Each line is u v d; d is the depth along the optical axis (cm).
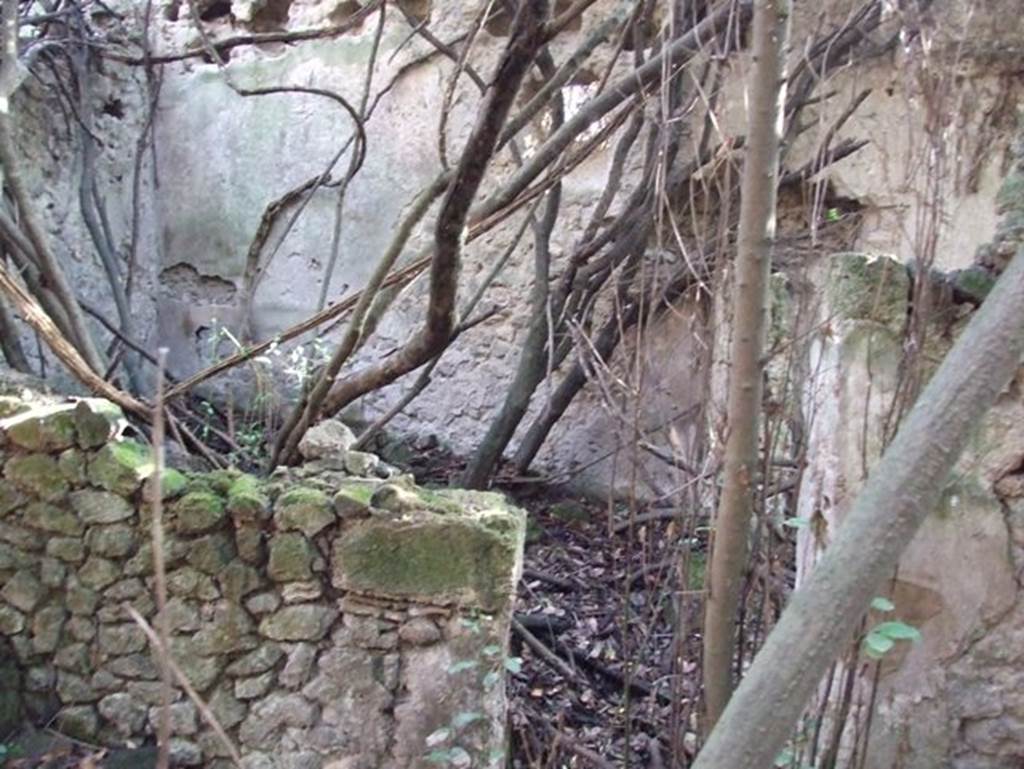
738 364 199
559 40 509
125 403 318
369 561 249
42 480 270
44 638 273
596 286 454
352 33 584
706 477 251
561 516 483
